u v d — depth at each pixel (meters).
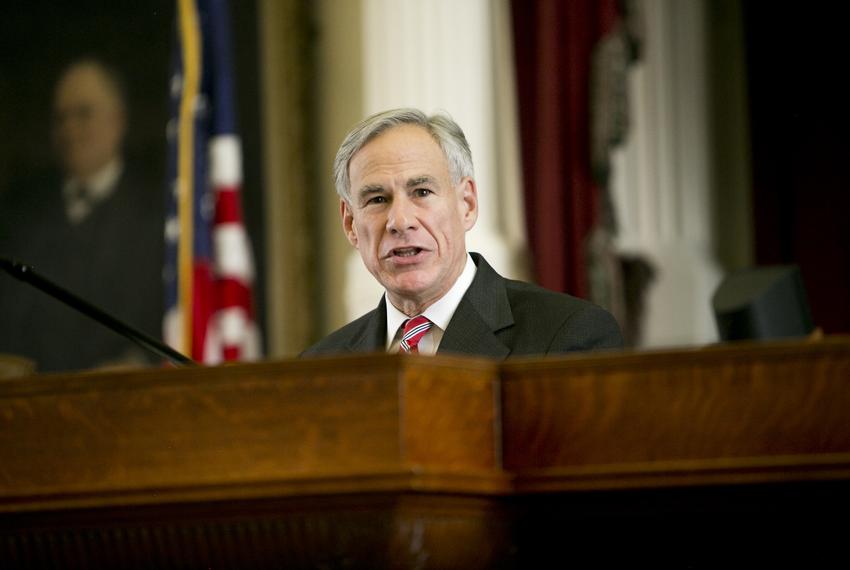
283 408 5.71
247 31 18.36
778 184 19.03
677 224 18.67
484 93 17.97
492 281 8.39
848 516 5.68
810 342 5.61
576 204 18.33
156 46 18.53
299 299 18.22
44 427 6.01
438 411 5.71
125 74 18.58
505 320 8.03
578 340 7.78
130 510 5.84
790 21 19.16
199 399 5.82
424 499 5.59
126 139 18.47
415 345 8.34
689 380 5.71
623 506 5.79
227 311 17.33
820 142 18.97
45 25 18.89
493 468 5.86
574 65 18.53
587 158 18.42
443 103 17.89
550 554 6.10
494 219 17.86
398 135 8.49
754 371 5.65
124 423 5.91
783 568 5.98
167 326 17.38
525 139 18.23
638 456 5.73
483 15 18.11
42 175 18.64
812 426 5.57
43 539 6.01
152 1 18.61
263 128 18.31
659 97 18.83
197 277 17.36
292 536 5.70
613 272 18.34
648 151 18.72
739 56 19.25
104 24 18.73
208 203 17.59
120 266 18.23
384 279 8.44
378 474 5.51
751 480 5.56
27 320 18.31
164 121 18.39
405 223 8.27
